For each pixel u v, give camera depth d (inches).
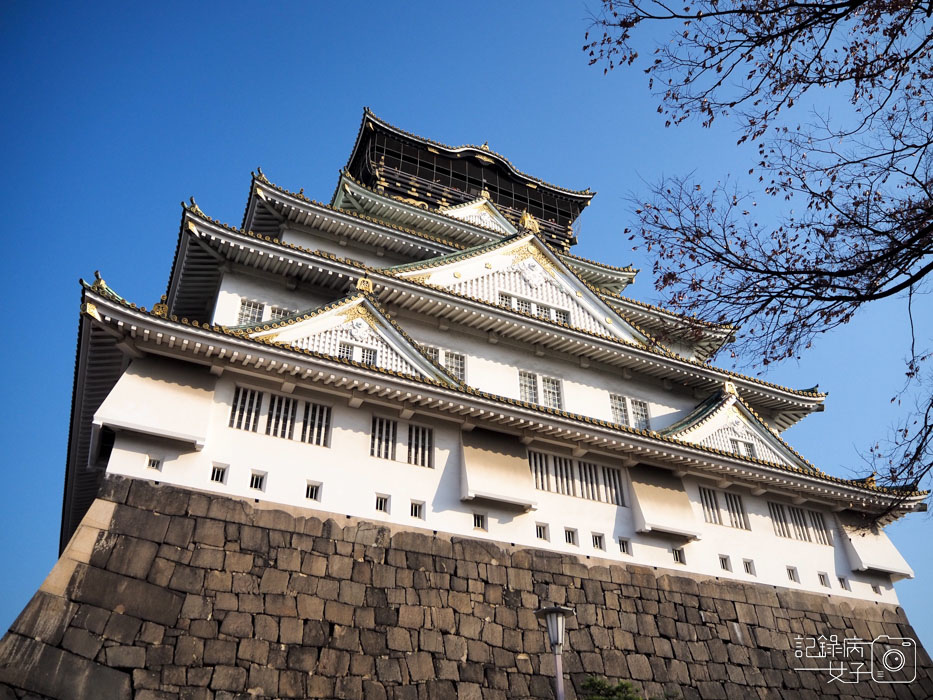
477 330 1104.8
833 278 419.5
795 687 936.9
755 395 1274.6
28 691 563.5
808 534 1114.1
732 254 440.5
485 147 1728.6
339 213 1184.2
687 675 876.0
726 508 1068.5
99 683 594.2
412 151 1660.9
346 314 923.4
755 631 965.2
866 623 1062.4
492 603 818.8
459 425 928.3
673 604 931.3
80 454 1029.2
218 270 1012.5
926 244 403.2
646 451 980.6
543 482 949.8
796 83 434.0
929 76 418.3
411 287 1028.5
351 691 687.1
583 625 854.5
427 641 754.8
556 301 1205.7
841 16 406.3
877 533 1172.5
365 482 833.5
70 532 1259.2
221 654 653.3
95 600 630.5
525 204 1766.7
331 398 869.2
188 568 689.6
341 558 767.7
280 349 795.4
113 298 733.3
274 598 708.0
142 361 786.8
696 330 491.2
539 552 887.1
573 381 1141.1
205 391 798.5
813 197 438.3
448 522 853.8
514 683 770.2
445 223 1393.9
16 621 588.1
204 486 748.6
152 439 748.6
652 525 958.4
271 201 1149.7
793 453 1159.0
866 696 980.6
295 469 804.6
